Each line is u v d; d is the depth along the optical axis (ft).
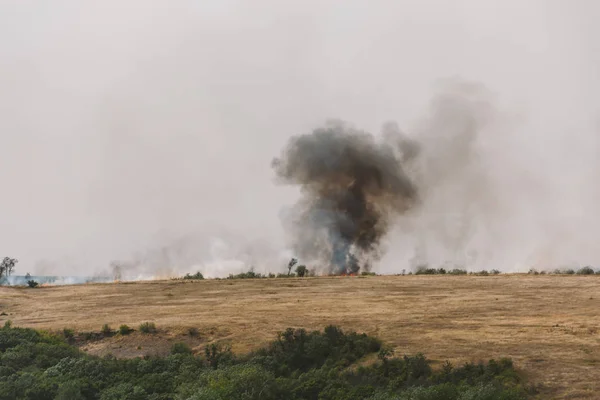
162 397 236.43
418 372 223.92
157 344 312.09
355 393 212.23
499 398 184.24
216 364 269.03
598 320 280.51
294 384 231.71
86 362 272.10
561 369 212.84
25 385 244.22
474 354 240.73
